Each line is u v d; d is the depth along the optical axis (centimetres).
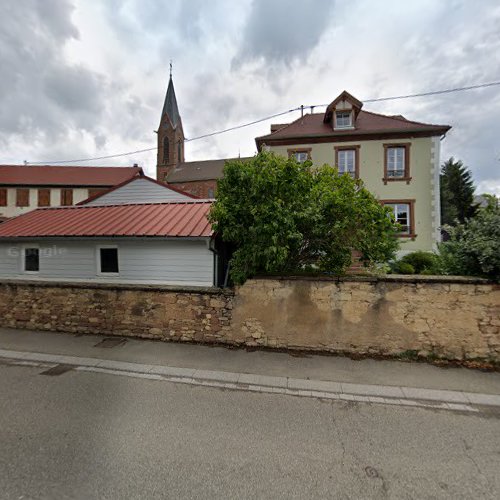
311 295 524
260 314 541
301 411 348
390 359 495
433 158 1759
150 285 592
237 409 351
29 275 866
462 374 445
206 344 558
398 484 239
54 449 273
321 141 1859
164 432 302
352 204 518
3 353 522
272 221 490
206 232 733
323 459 266
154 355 512
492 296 471
